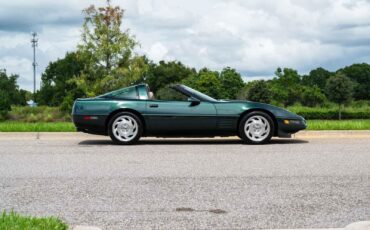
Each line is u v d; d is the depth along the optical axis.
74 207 4.51
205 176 6.12
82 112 10.12
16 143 10.42
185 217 4.14
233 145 9.89
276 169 6.66
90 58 38.00
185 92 10.20
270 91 92.06
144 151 8.86
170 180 5.85
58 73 94.62
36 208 4.49
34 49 98.75
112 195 5.02
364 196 4.93
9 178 6.03
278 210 4.37
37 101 97.19
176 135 10.18
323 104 101.12
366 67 141.12
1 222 3.41
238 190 5.25
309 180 5.82
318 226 3.87
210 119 10.02
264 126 10.11
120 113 10.09
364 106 91.00
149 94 10.29
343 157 7.89
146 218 4.11
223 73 102.56
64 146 9.79
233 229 3.79
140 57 38.50
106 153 8.55
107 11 38.03
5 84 90.50
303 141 10.68
